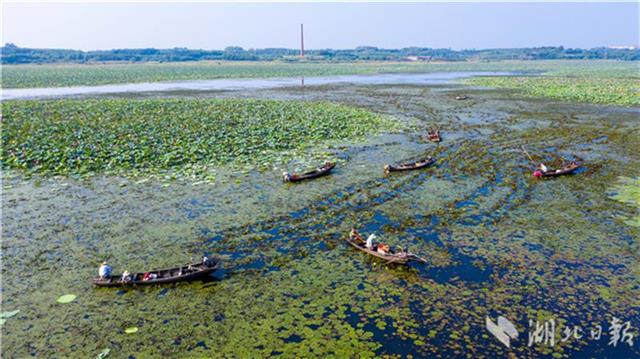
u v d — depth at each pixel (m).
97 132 38.00
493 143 34.97
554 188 24.30
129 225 20.00
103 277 15.25
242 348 12.09
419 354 11.73
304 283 15.24
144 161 29.80
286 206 22.06
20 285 15.33
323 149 33.53
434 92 73.50
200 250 17.70
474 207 21.72
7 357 11.93
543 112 49.91
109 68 153.38
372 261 16.67
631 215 20.53
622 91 66.38
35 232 19.34
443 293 14.53
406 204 22.20
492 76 114.69
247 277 15.67
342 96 68.62
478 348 11.95
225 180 26.08
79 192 24.22
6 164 29.30
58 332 12.92
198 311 13.77
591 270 15.84
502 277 15.45
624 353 11.77
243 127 40.69
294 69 151.38
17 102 57.78
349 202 22.55
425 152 32.41
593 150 32.59
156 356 11.88
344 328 12.83
